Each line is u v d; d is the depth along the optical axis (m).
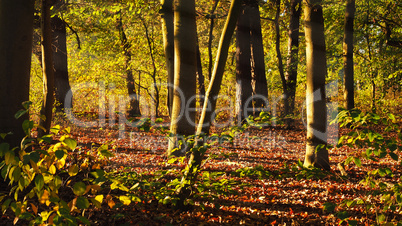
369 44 20.12
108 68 21.33
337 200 6.60
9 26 6.27
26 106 2.48
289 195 6.94
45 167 2.54
